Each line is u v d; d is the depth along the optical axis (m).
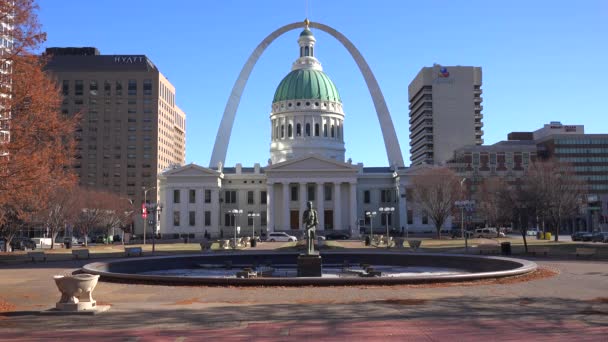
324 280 30.73
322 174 141.88
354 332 18.25
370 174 149.75
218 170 148.38
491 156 170.25
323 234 129.50
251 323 19.97
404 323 19.69
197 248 87.06
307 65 174.75
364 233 140.75
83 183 191.75
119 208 124.25
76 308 22.52
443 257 47.25
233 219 149.38
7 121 25.83
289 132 165.75
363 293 27.94
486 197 129.12
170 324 19.92
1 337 17.97
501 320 20.16
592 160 177.25
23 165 25.70
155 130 194.38
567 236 133.62
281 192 147.38
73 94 193.62
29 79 26.30
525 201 86.94
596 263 47.81
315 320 20.42
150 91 195.38
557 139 177.50
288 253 52.38
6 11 25.67
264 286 30.78
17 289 32.44
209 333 18.30
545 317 20.70
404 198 142.25
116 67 197.62
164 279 32.34
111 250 85.88
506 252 61.81
